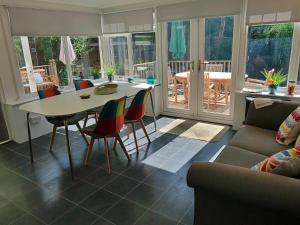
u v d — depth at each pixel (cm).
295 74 337
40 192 246
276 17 316
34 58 402
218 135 372
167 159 304
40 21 387
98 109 351
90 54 507
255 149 221
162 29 438
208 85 428
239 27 361
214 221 157
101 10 493
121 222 200
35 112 259
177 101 472
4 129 376
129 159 307
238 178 133
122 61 521
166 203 222
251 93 346
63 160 313
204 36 404
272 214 133
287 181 126
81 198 234
